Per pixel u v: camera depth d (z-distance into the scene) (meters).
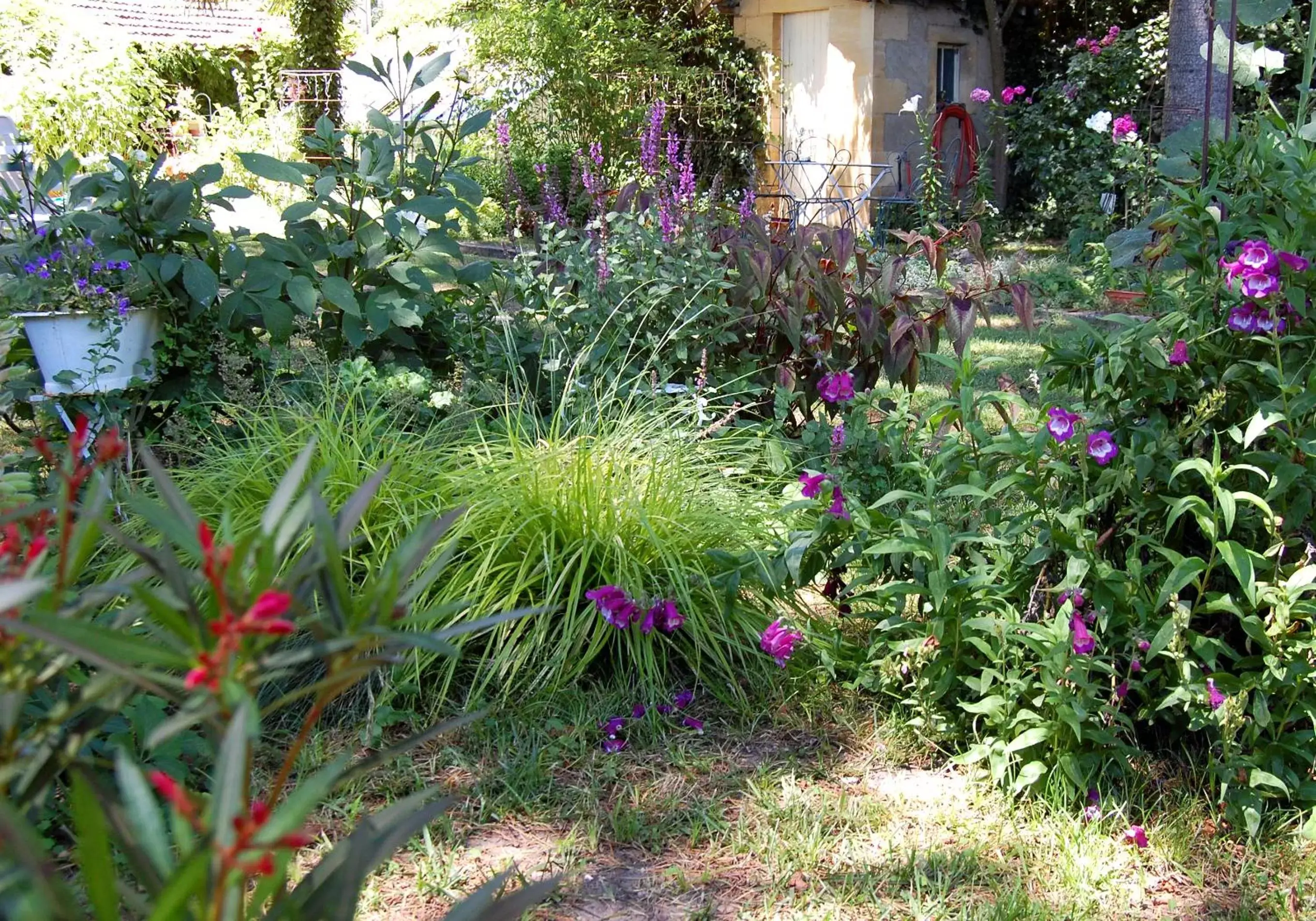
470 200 4.68
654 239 4.53
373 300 4.44
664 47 13.41
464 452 3.65
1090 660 2.57
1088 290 4.80
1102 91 12.31
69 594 1.37
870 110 12.56
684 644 3.22
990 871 2.44
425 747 2.85
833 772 2.82
